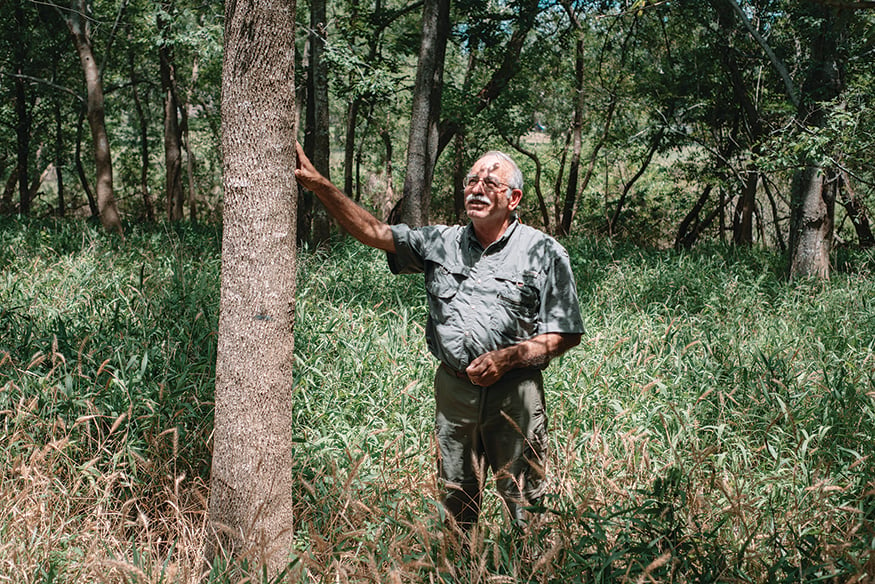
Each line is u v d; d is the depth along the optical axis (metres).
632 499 3.20
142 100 26.42
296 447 4.06
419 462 3.95
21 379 4.12
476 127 19.94
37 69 19.66
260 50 2.54
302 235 13.48
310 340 5.45
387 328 5.91
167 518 3.55
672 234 21.27
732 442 4.39
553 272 3.02
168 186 20.38
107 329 5.21
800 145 8.85
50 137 23.22
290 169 2.69
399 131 26.91
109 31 19.38
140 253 9.83
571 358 5.43
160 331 5.18
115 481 3.71
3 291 6.93
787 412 4.25
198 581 2.81
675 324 6.72
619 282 8.94
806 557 2.82
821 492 3.23
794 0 11.71
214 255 10.10
